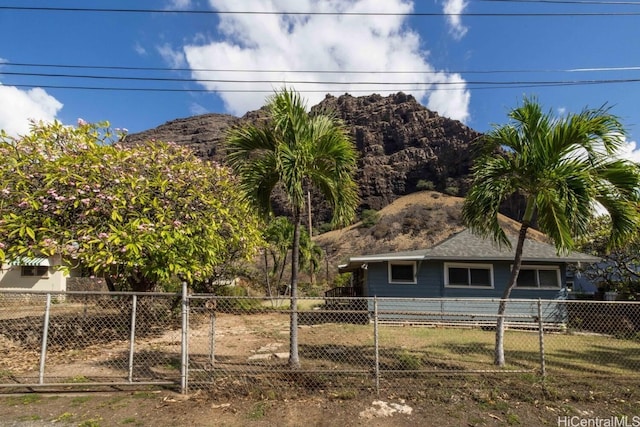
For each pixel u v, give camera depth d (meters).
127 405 4.50
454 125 86.44
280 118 5.93
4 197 7.75
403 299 5.63
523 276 13.30
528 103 6.39
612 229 6.72
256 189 6.59
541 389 5.06
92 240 7.65
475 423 4.14
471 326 12.33
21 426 3.96
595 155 6.16
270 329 11.23
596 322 12.85
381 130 94.62
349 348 8.33
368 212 67.06
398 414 4.33
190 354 7.53
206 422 4.07
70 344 8.62
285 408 4.43
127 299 10.62
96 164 8.28
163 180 9.11
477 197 6.50
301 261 21.78
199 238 9.43
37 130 8.85
